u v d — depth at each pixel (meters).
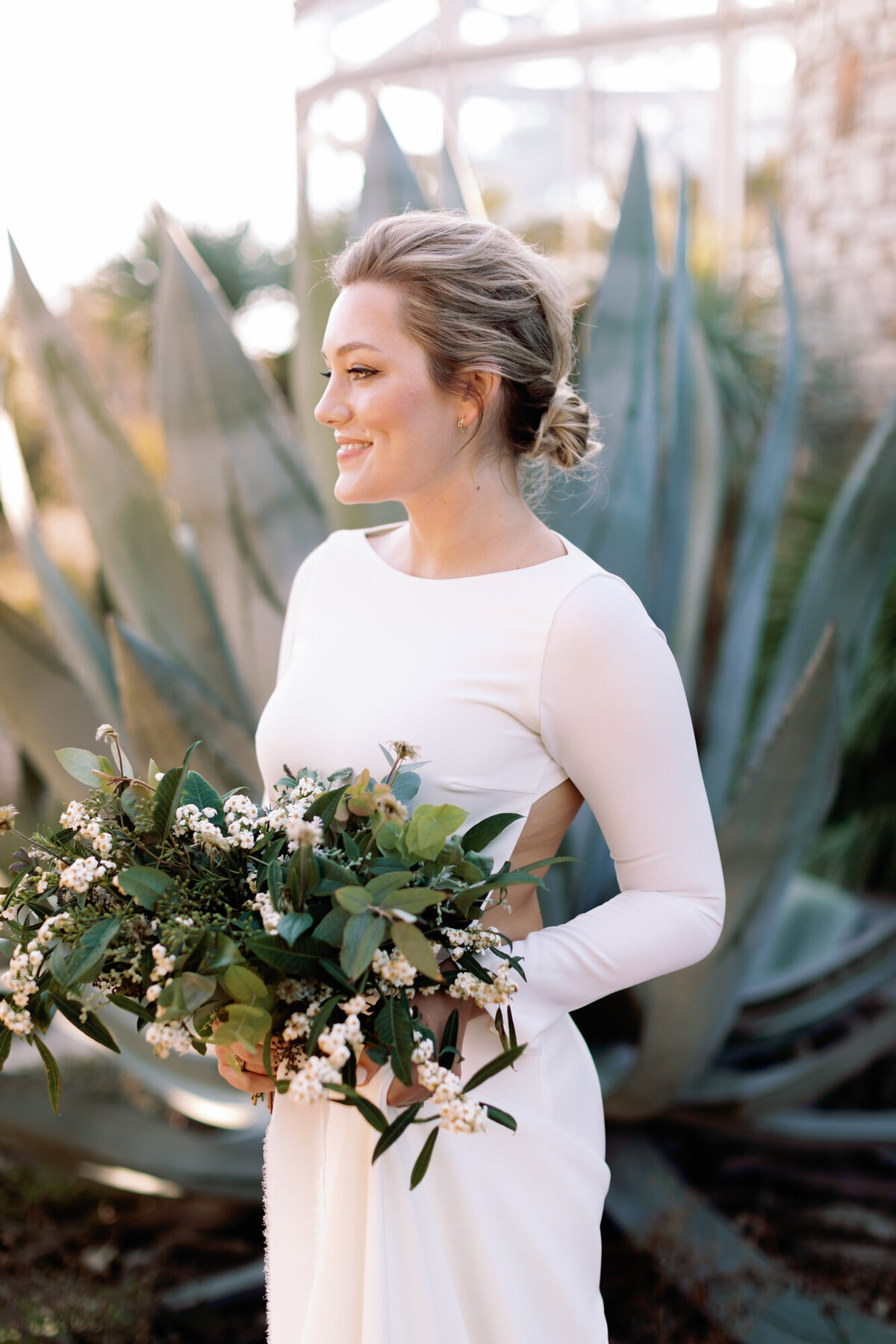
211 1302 2.09
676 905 1.03
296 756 1.12
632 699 1.01
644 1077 2.05
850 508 2.22
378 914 0.81
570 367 1.16
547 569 1.06
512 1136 1.03
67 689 2.20
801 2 2.99
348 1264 0.98
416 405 1.05
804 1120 2.33
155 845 0.94
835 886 3.79
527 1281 1.03
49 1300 2.07
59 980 0.84
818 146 2.98
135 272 5.84
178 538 2.58
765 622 3.76
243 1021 0.84
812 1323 1.91
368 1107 0.85
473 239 1.08
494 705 1.03
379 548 1.26
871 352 3.07
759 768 1.87
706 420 2.57
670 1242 2.05
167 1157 2.08
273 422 2.09
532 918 1.12
